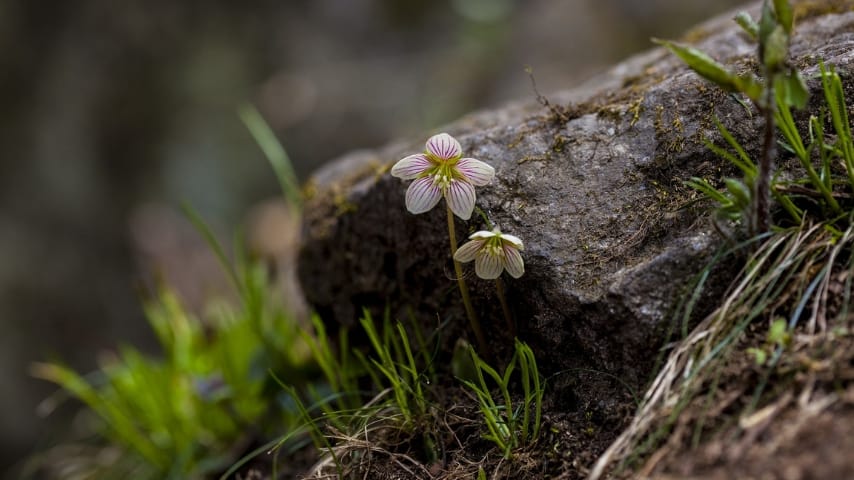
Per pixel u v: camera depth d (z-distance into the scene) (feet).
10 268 4.15
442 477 1.43
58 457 2.35
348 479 1.47
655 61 1.66
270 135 1.89
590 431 1.40
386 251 1.58
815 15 1.59
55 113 4.73
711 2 4.66
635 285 1.40
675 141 1.45
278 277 1.90
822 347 1.33
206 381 1.82
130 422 1.86
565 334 1.43
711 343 1.37
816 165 1.42
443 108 5.06
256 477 1.65
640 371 1.39
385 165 1.59
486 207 1.47
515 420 1.42
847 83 1.44
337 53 6.30
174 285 4.08
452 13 6.03
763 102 1.33
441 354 1.54
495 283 1.45
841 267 1.37
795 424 1.30
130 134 5.32
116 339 4.47
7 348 3.95
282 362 1.75
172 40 5.50
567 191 1.46
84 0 4.85
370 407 1.51
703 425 1.33
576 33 4.75
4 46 4.46
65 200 4.63
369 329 1.50
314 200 1.68
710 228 1.40
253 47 6.07
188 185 5.63
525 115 1.60
